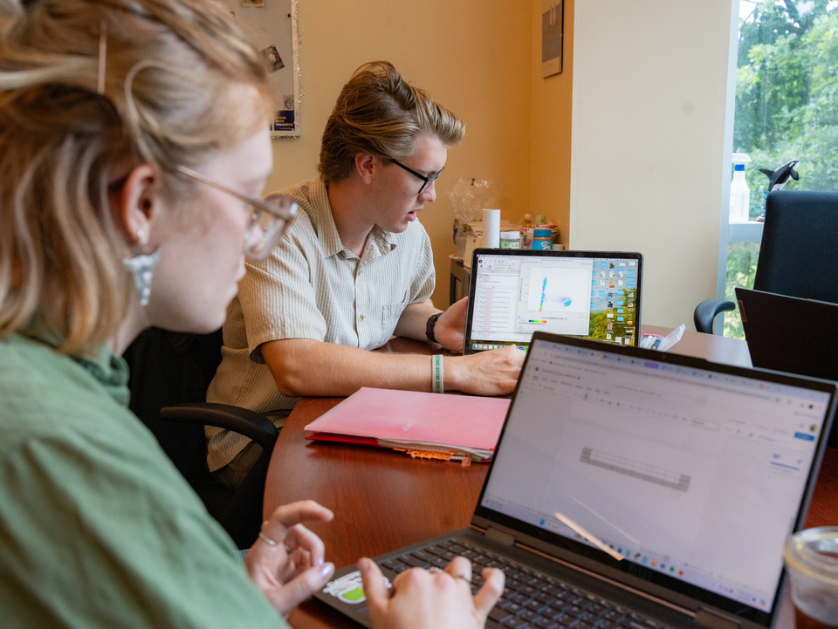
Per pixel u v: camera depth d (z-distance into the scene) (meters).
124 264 0.51
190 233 0.54
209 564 0.44
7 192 0.47
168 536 0.43
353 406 1.19
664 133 2.73
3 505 0.41
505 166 3.26
